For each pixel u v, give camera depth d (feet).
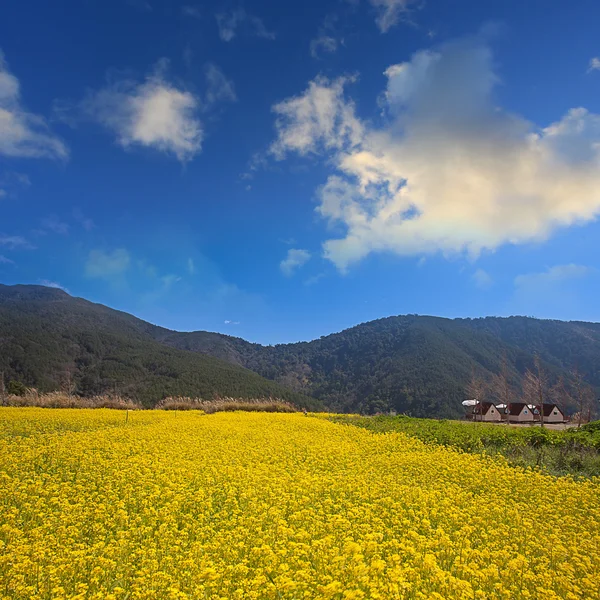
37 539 25.53
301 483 37.76
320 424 85.40
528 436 63.57
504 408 202.39
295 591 20.15
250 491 34.76
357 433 73.31
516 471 47.21
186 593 20.36
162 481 38.24
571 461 51.85
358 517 31.30
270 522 29.30
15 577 20.52
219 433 65.26
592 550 27.71
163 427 69.87
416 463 50.06
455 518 31.30
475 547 27.84
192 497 33.53
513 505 36.37
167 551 24.82
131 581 21.62
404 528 29.53
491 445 62.03
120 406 111.04
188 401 120.06
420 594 20.01
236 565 22.06
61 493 33.94
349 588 20.21
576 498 38.86
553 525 32.37
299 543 24.16
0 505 30.94
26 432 63.41
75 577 21.59
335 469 46.21
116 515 29.30
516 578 23.18
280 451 52.95
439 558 25.32
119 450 50.08
